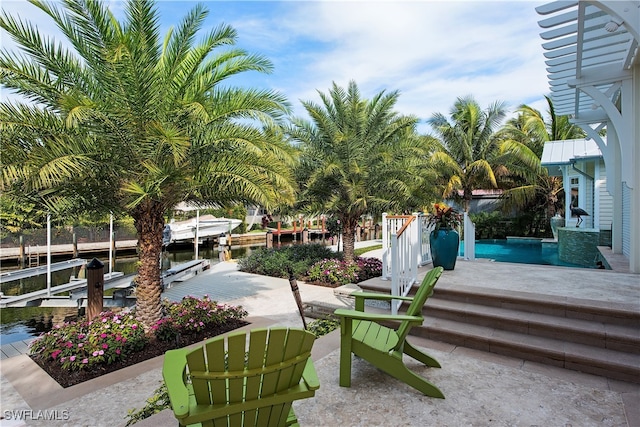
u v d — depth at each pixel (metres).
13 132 3.91
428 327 4.02
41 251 14.26
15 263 14.28
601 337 3.37
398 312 4.55
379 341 2.96
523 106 18.52
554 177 16.66
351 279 8.15
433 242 6.09
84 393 3.44
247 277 9.46
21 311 8.16
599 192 10.39
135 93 4.12
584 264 9.87
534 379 3.06
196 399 1.70
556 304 3.87
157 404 2.88
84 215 5.10
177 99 4.66
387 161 8.53
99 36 4.11
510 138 17.94
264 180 4.80
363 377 3.11
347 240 9.31
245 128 4.93
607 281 5.00
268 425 1.86
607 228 10.22
